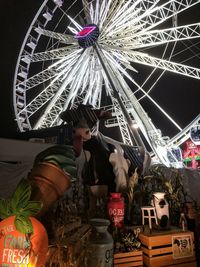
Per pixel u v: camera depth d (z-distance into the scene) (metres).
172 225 3.43
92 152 3.24
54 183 2.12
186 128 11.63
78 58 12.38
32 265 1.64
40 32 13.90
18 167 5.66
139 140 6.38
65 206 2.86
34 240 1.68
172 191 3.69
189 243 3.00
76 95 13.06
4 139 6.11
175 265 2.87
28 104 12.96
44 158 2.21
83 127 3.11
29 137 8.27
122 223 2.85
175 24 12.74
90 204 3.23
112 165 3.30
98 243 2.13
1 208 1.74
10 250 1.65
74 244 2.13
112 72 11.75
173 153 11.98
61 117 3.28
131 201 3.29
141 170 3.63
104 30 12.21
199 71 12.07
